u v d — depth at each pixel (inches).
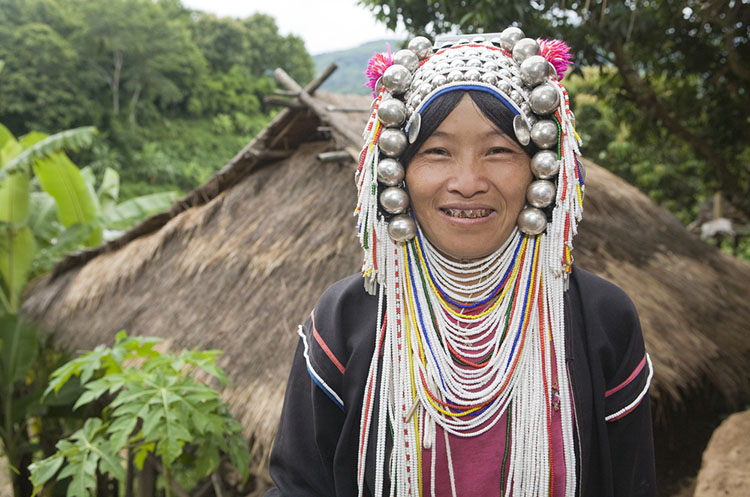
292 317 150.4
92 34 1576.0
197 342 159.3
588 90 244.1
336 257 157.9
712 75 210.1
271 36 2246.6
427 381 38.8
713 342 159.6
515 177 36.4
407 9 163.5
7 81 1418.6
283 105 184.7
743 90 210.1
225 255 182.1
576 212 38.3
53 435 260.1
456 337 39.4
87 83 1552.7
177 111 1838.1
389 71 37.1
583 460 38.0
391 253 39.7
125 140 1525.6
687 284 181.5
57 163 281.1
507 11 142.1
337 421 41.6
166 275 193.2
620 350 39.8
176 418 101.0
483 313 39.4
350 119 183.5
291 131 196.4
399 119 36.6
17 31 1480.1
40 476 102.0
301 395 42.3
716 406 215.3
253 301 161.9
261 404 133.0
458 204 36.2
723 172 237.1
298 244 168.1
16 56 1480.1
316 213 174.1
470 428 38.4
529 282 39.1
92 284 209.2
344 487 40.7
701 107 229.8
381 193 38.7
